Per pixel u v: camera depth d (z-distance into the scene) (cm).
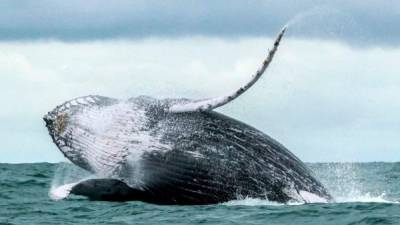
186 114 8475
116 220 7594
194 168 8325
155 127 8550
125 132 8681
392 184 15162
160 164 8412
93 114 8969
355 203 8375
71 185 8456
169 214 7844
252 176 8294
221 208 8125
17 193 10562
